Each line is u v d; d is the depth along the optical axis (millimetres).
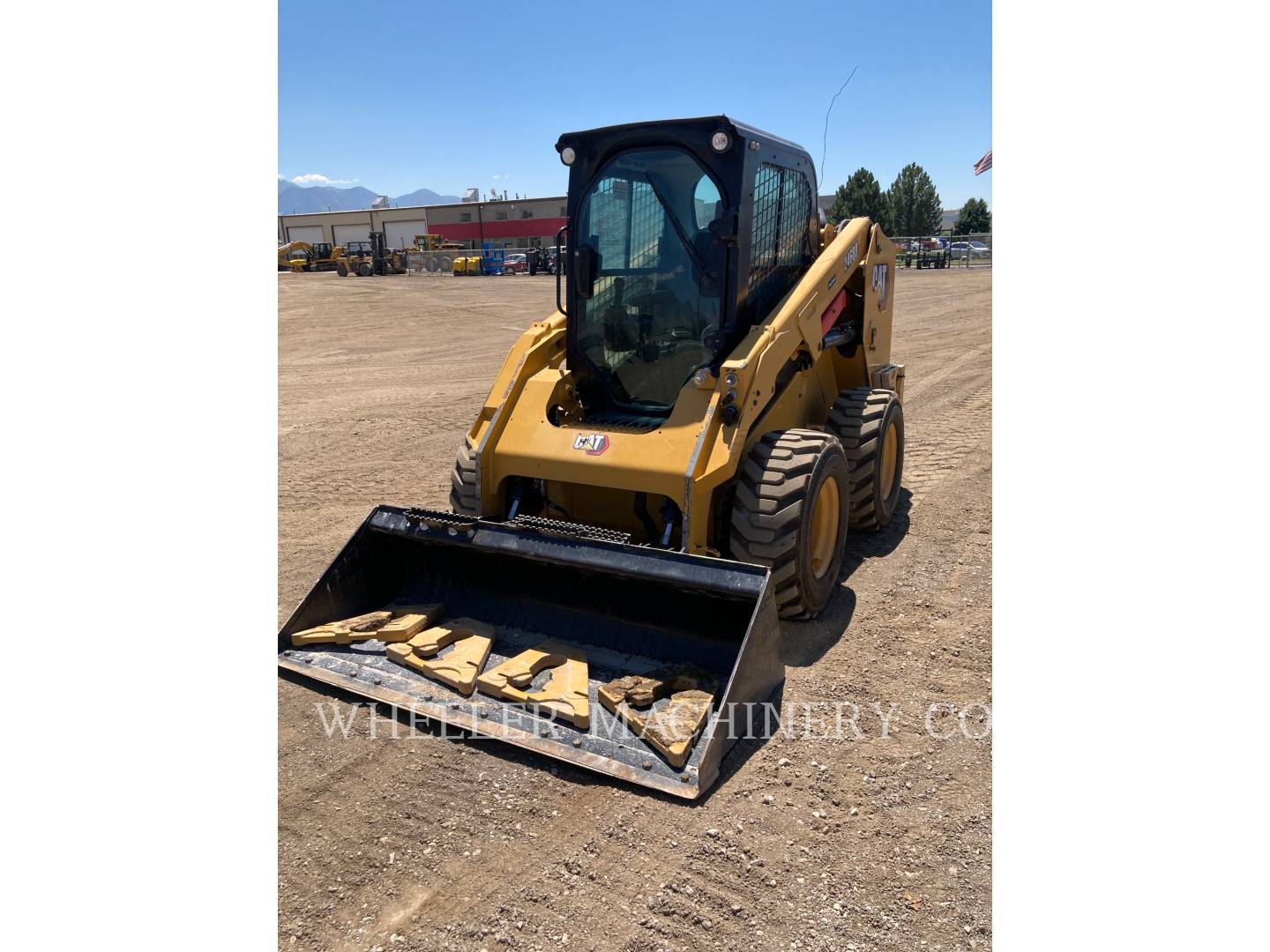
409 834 2834
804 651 4074
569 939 2391
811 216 5371
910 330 16203
